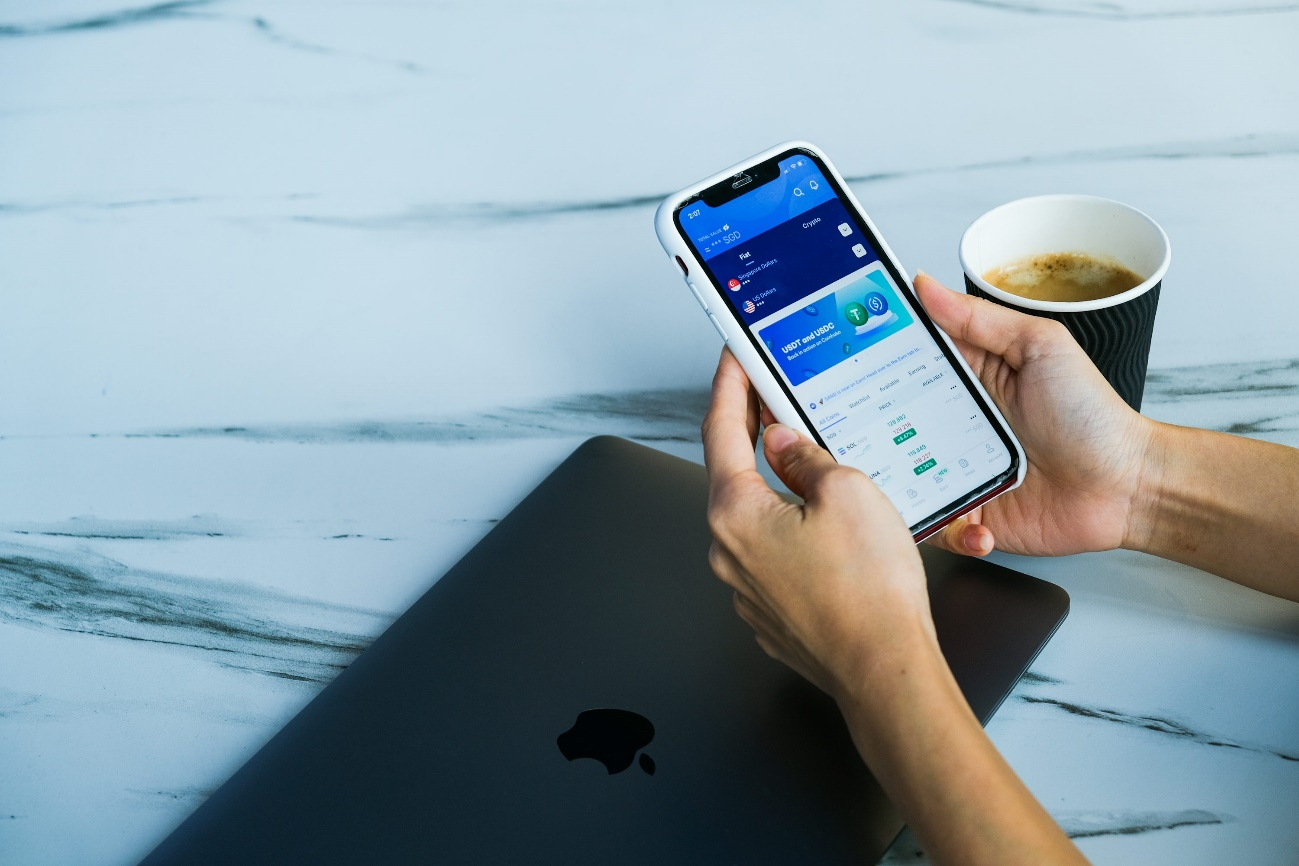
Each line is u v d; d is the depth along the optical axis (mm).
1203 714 759
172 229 1279
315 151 1343
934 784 583
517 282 1166
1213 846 692
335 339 1137
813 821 684
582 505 895
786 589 684
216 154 1357
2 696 868
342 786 723
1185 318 1012
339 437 1042
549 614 816
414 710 762
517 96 1373
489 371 1086
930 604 803
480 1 1520
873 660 631
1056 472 856
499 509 961
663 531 869
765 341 828
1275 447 818
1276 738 740
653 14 1458
